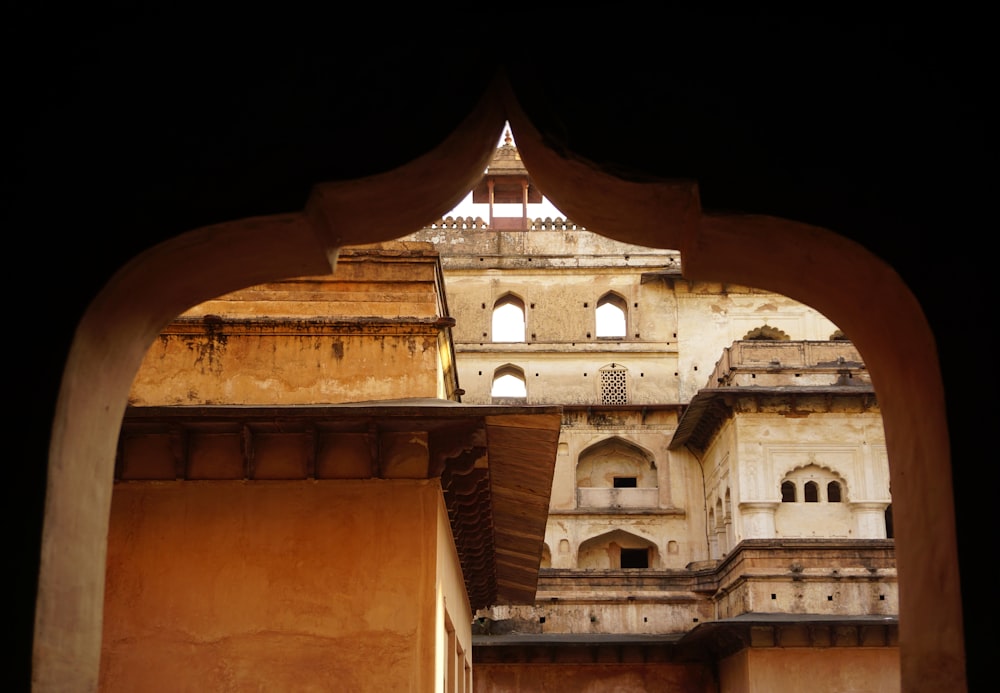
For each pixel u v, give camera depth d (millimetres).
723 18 3523
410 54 3525
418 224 4051
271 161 3510
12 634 3180
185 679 7762
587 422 29812
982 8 3400
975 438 3250
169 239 3480
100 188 3467
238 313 9680
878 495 24172
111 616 7859
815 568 20875
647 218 3828
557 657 22562
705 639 21219
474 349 30719
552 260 31594
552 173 3795
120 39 3541
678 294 30891
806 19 3518
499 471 9172
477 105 3527
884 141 3453
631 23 3529
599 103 3492
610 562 29031
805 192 3451
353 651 7777
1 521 3246
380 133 3498
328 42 3537
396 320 9602
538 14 3523
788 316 30484
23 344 3354
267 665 7773
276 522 8008
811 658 19047
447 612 9688
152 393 9406
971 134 3391
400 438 8047
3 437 3299
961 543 3209
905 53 3477
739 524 24266
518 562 13156
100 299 3430
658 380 30266
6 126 3447
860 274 3619
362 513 8000
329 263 3977
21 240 3402
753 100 3494
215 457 8094
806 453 24484
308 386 9469
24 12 3504
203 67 3537
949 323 3324
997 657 3133
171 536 7988
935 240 3377
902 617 3738
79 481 3514
